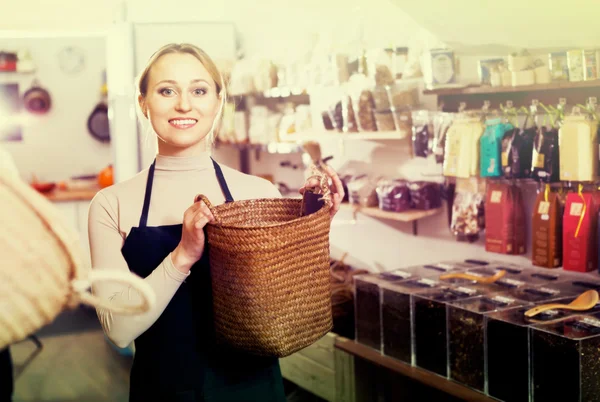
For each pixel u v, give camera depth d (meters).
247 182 1.68
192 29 3.82
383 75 2.91
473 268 2.63
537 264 2.37
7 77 5.70
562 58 2.27
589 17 2.25
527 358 1.94
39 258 0.88
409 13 2.86
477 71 2.64
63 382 3.22
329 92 3.26
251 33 3.79
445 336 2.25
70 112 5.79
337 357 2.80
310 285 1.38
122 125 3.83
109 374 3.36
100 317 1.35
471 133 2.51
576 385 1.78
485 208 2.56
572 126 2.15
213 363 1.52
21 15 4.11
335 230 3.65
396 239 3.27
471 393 2.11
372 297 2.57
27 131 5.75
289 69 3.43
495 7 2.53
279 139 3.61
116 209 1.51
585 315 1.99
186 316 1.51
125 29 3.80
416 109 2.88
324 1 3.27
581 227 2.19
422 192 2.91
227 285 1.34
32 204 0.89
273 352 1.34
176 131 1.50
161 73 1.47
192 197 1.57
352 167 3.47
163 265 1.34
